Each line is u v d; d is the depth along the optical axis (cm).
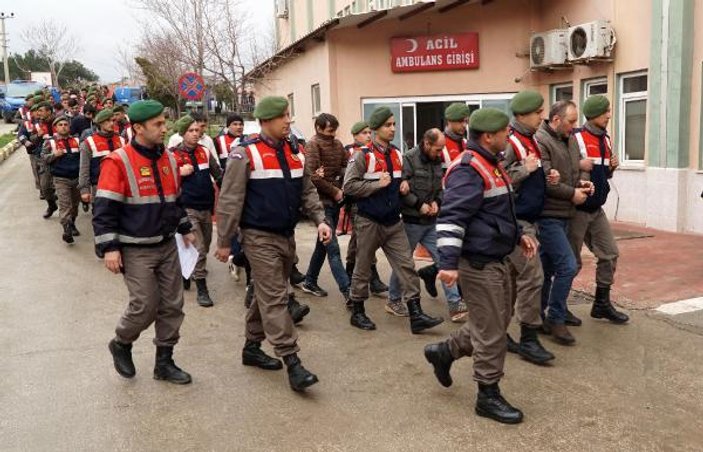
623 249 834
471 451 360
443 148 573
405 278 549
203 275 658
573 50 1089
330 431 385
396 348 518
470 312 394
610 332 539
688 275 698
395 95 1368
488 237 382
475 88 1305
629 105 1038
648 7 969
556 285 509
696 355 488
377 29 1360
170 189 445
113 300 665
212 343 539
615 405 410
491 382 393
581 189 491
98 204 420
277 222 433
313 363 490
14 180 1653
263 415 407
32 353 519
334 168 639
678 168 936
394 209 545
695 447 360
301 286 699
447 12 1301
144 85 2773
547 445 364
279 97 439
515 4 1247
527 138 475
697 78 912
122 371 457
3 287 717
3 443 376
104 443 376
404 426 389
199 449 368
